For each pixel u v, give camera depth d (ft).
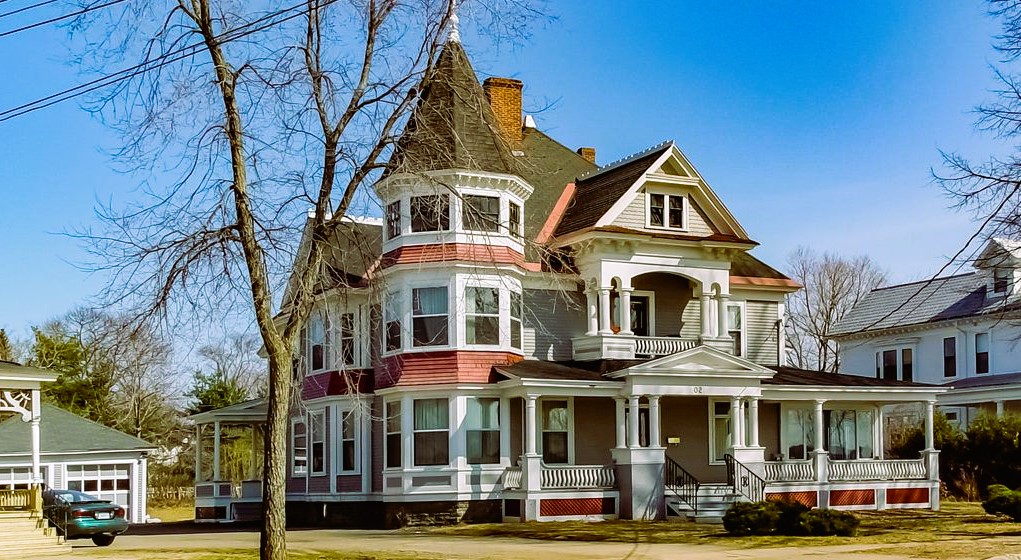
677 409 121.70
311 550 79.66
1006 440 143.64
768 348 131.54
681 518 109.50
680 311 125.39
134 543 97.09
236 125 65.82
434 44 69.36
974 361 171.01
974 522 100.37
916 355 182.39
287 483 130.72
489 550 77.97
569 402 116.16
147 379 220.64
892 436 169.17
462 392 109.91
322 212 68.13
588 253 117.91
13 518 92.22
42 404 171.22
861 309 199.00
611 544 82.23
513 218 115.55
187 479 230.07
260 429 157.69
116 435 151.53
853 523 86.79
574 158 138.31
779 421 126.31
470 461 110.22
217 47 66.03
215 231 65.41
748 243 122.21
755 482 113.50
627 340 116.98
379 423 116.16
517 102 134.82
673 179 121.08
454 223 110.63
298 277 68.44
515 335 115.44
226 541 97.60
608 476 110.11
